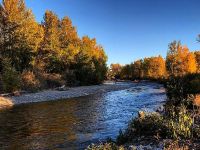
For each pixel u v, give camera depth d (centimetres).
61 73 6844
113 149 1073
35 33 5825
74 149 1332
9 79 4494
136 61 12300
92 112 2595
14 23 5525
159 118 1415
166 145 1063
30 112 2703
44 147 1396
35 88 5066
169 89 2542
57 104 3425
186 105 1947
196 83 2430
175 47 6800
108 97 4288
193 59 6794
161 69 9844
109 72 13200
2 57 4981
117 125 1902
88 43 8312
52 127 1897
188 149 1005
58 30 7219
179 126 1220
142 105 3012
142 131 1335
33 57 5750
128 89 6169
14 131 1805
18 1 5616
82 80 7331
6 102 3656
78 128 1836
